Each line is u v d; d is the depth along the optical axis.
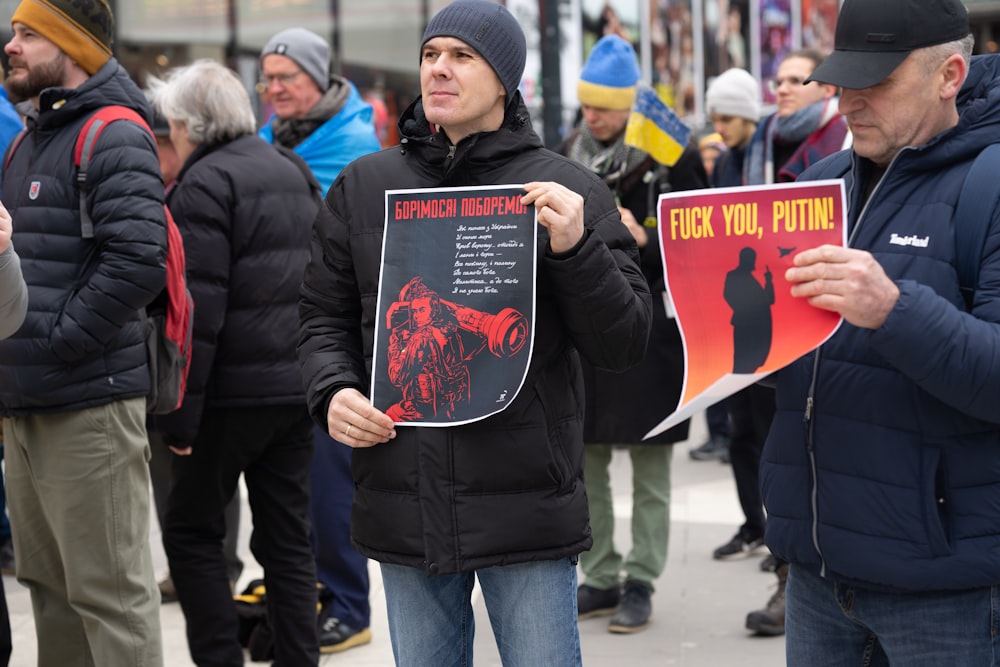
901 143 2.31
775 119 5.33
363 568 4.56
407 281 2.46
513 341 2.39
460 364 2.41
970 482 2.25
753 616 4.63
